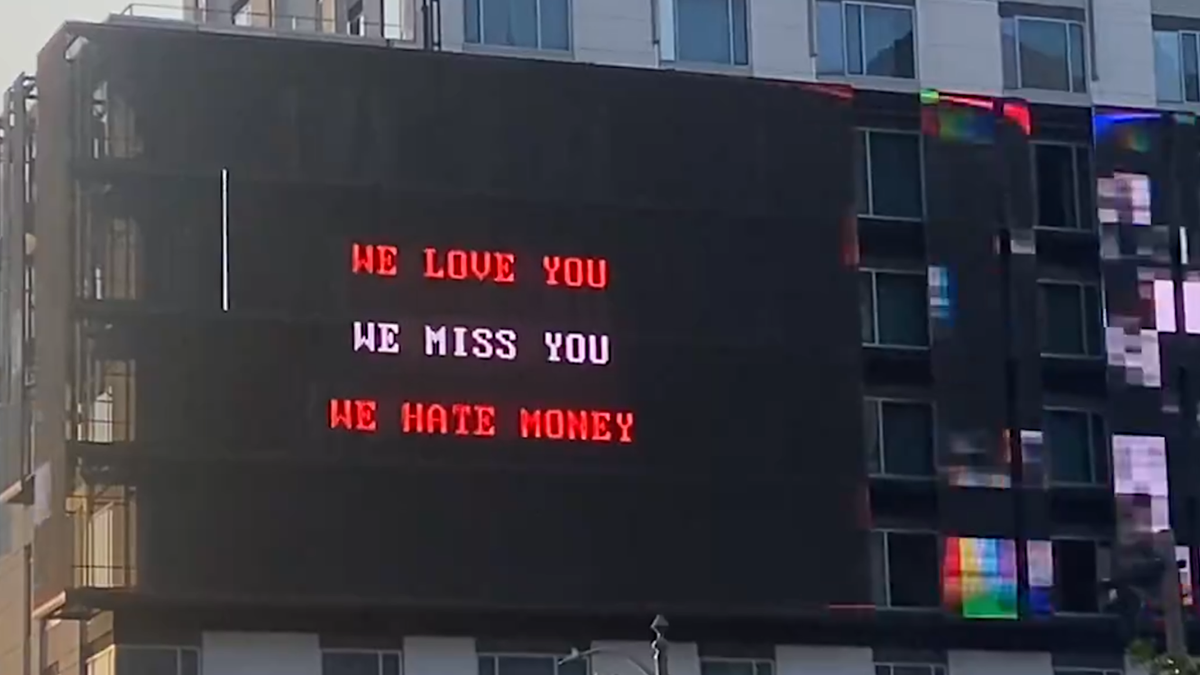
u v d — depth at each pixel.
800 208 107.50
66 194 99.19
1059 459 110.75
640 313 104.25
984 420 109.44
